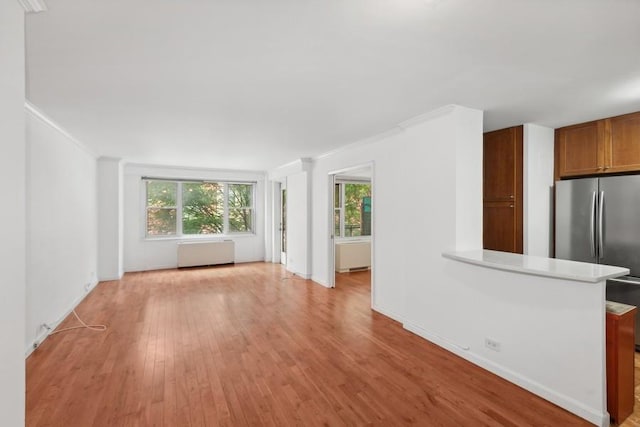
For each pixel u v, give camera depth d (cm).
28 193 295
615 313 200
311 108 304
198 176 736
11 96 129
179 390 234
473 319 276
